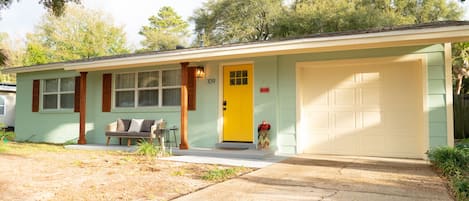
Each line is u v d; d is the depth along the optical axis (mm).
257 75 8148
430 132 6637
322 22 19062
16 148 8867
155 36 35156
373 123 7309
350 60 7328
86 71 9766
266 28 24500
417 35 5793
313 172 5414
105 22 31781
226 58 7809
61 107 11211
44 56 28844
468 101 11688
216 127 8555
